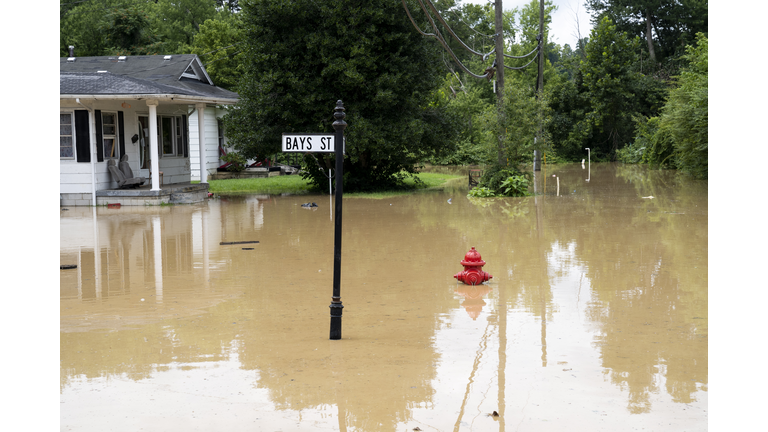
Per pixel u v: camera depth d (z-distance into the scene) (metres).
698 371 5.26
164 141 23.53
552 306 7.56
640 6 56.53
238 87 23.73
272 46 22.83
